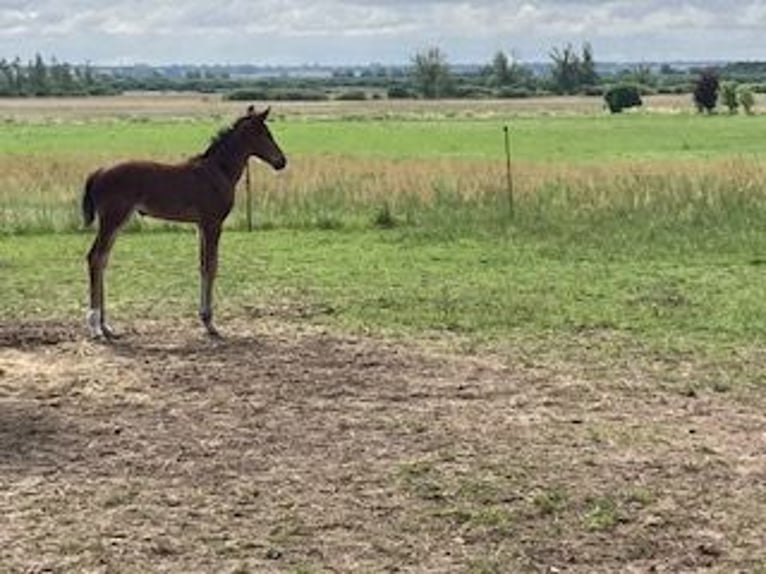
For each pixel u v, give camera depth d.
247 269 19.44
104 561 7.14
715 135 66.38
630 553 7.26
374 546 7.37
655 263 19.61
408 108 116.56
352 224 24.92
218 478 8.75
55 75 189.88
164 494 8.38
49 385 11.65
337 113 104.12
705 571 6.99
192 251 21.55
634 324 14.69
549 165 34.62
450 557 7.19
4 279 18.41
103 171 14.07
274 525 7.74
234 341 13.86
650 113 99.94
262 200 27.00
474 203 26.36
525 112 104.94
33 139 64.00
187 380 11.90
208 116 99.12
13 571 6.98
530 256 20.52
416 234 23.41
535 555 7.22
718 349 13.27
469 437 9.78
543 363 12.65
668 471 8.87
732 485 8.55
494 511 7.94
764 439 9.77
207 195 14.26
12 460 9.20
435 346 13.54
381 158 40.75
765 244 21.17
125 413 10.63
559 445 9.55
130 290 17.41
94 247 13.98
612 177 29.53
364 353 13.14
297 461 9.15
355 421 10.31
